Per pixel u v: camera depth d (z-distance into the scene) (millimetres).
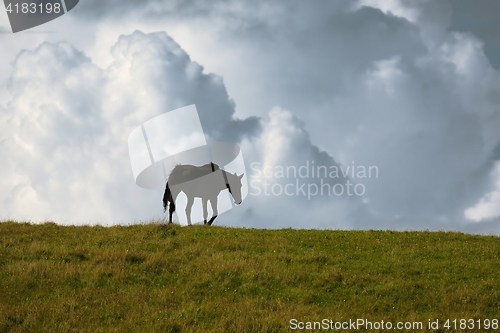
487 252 21375
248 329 14141
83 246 20766
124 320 14859
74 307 15469
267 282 17422
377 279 17969
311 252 20609
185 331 14125
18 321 14398
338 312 15547
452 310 15992
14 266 17953
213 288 17078
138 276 17797
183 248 20641
